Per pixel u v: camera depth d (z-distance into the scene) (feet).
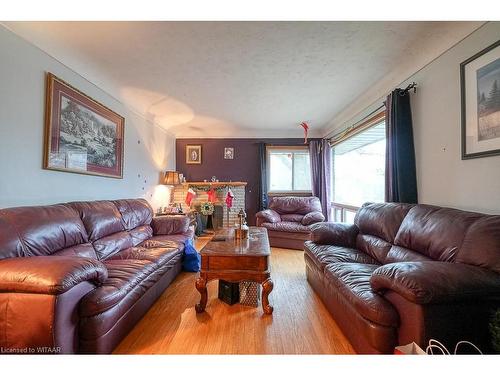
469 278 3.86
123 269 6.18
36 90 6.72
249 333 5.82
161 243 9.30
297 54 7.74
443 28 6.39
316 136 18.66
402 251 6.29
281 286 8.71
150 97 11.61
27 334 3.91
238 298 7.43
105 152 9.93
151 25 6.30
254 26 6.34
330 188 16.81
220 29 6.47
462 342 3.66
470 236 4.61
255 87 10.40
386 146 8.92
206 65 8.48
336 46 7.29
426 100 7.59
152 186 14.93
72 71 8.14
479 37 5.83
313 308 7.06
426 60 7.52
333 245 8.76
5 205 5.91
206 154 18.90
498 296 3.89
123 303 5.30
